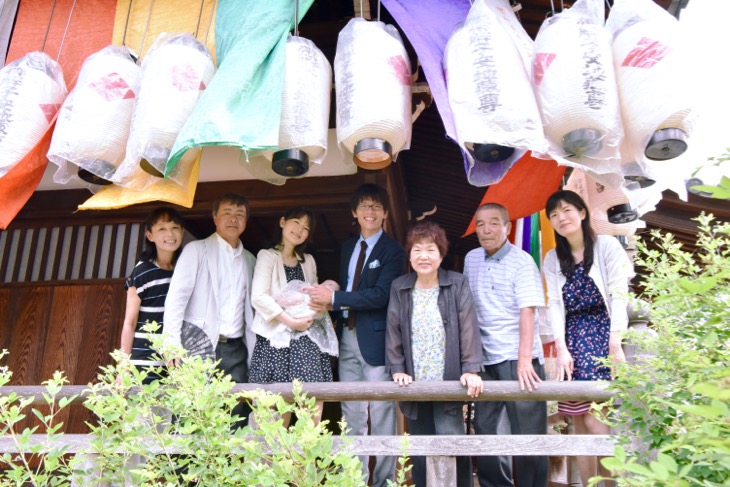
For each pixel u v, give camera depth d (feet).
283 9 10.85
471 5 10.57
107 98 10.32
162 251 12.32
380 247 11.87
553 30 9.67
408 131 9.89
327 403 17.79
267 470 6.70
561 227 11.18
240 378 11.92
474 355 10.34
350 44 10.05
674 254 7.23
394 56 9.97
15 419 7.73
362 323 11.55
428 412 11.09
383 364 11.19
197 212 16.39
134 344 11.65
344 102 9.73
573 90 9.18
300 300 11.34
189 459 7.77
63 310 16.56
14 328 16.53
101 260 16.99
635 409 6.52
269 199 15.81
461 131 9.21
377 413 11.22
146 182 10.44
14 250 17.39
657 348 6.68
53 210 16.93
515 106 9.18
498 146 9.87
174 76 9.96
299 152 9.77
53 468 7.61
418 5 11.20
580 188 14.49
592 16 9.79
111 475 7.89
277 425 6.61
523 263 11.33
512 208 15.89
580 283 11.19
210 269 11.98
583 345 10.94
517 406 10.78
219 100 9.43
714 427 3.85
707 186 3.54
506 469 11.00
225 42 11.34
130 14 13.05
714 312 5.78
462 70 9.64
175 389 8.09
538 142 9.05
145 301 11.97
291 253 12.28
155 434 8.16
